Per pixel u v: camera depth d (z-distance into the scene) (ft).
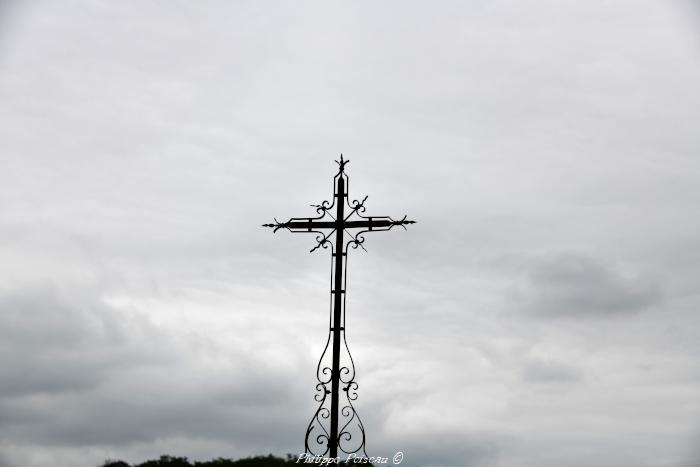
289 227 48.85
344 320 47.16
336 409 46.32
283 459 52.34
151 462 53.83
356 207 48.42
